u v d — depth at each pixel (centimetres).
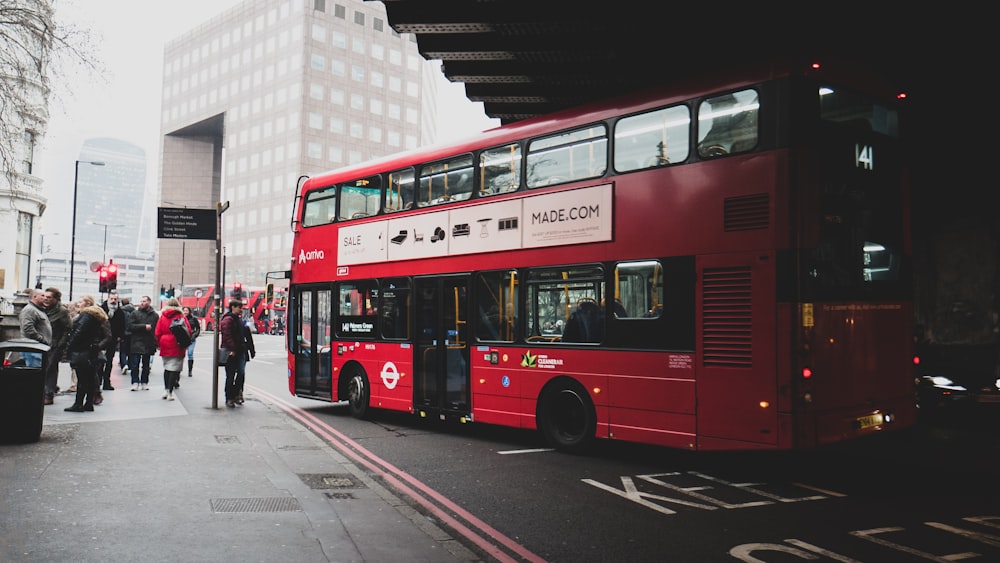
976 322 1391
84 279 18912
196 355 2888
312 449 916
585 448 887
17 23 1648
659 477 775
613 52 1307
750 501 668
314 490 682
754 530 572
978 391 1066
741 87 746
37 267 4381
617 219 850
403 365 1137
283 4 10062
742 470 812
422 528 561
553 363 910
